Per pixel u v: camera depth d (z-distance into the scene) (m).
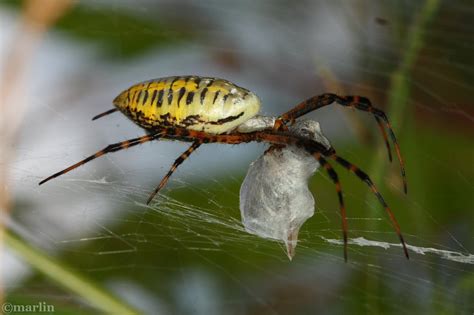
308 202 0.15
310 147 0.15
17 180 0.16
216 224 0.16
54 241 0.16
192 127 0.15
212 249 0.16
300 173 0.15
